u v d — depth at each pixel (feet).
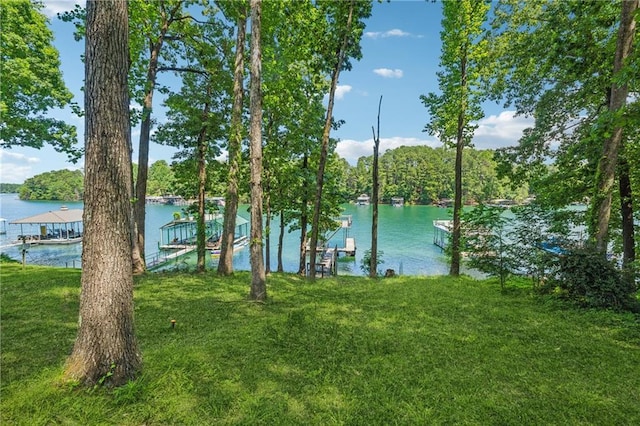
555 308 22.49
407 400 10.67
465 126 41.27
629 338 16.24
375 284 35.50
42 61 45.57
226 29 40.93
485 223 30.78
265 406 10.02
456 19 36.81
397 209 287.07
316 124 47.83
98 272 10.84
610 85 29.32
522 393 11.15
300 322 18.94
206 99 42.22
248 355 13.89
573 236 27.68
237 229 158.92
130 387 10.25
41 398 9.60
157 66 37.73
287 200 51.44
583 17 28.71
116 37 11.03
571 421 9.55
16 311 19.81
